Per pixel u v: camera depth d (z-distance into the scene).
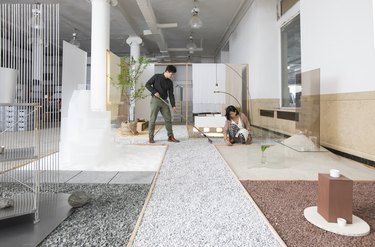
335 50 3.24
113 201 1.58
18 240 1.11
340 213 1.24
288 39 5.25
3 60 1.87
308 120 3.82
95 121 2.79
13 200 1.44
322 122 3.54
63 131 2.76
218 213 1.40
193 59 11.80
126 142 4.02
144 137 4.69
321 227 1.21
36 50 1.91
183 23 7.27
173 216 1.36
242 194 1.69
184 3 5.91
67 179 2.08
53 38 1.96
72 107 2.73
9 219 1.32
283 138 4.37
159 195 1.68
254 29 5.74
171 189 1.80
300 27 4.30
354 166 2.52
